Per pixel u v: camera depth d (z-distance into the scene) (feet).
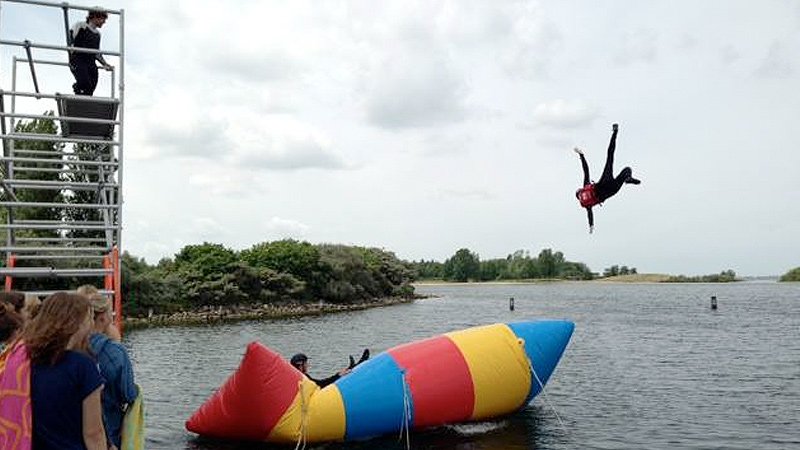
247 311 224.33
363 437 44.14
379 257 358.43
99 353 19.52
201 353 105.60
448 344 48.01
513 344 49.37
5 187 35.63
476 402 46.70
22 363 15.25
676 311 217.77
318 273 268.41
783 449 44.83
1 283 92.32
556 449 43.86
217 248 229.86
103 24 38.01
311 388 43.27
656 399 61.98
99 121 34.19
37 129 112.78
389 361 46.11
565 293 453.58
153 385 73.15
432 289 607.78
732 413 55.83
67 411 15.26
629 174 30.58
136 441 19.92
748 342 115.03
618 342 116.16
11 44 33.04
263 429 42.32
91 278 133.69
